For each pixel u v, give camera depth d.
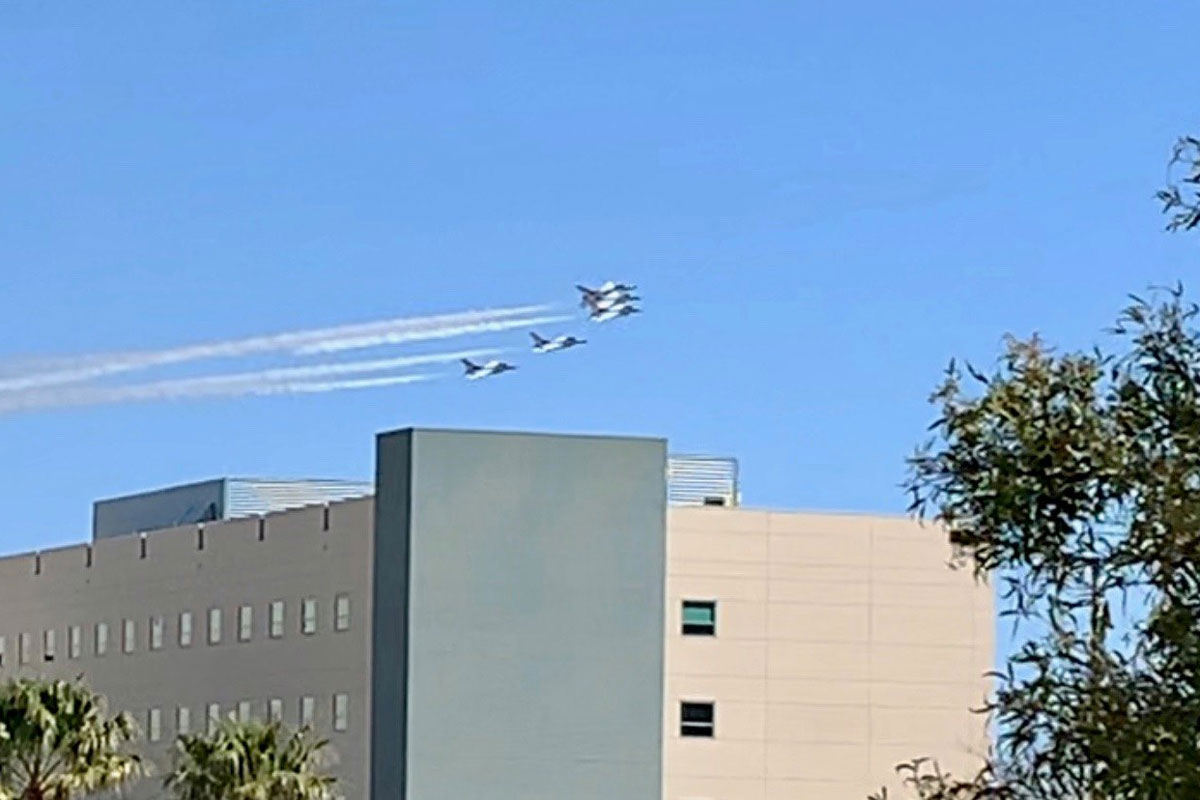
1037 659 24.12
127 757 134.00
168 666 146.88
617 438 129.88
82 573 155.12
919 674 133.75
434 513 127.75
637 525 129.75
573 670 128.25
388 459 129.88
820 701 133.00
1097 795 23.55
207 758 127.50
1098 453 24.25
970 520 24.86
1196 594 23.45
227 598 142.50
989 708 24.41
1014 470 24.53
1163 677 23.34
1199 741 22.88
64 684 132.00
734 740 131.75
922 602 134.12
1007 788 24.42
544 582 128.50
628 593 129.38
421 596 127.19
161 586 148.00
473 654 127.44
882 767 133.12
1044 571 24.42
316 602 135.50
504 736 127.38
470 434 128.25
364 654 131.62
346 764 131.62
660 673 129.12
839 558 133.50
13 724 127.81
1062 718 23.91
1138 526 23.89
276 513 139.38
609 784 128.12
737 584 132.62
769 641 132.62
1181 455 23.98
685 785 131.00
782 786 132.12
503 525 128.25
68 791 128.62
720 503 141.50
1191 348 24.27
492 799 126.94
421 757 126.31
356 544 132.88
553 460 129.12
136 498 167.88
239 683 140.75
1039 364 24.86
